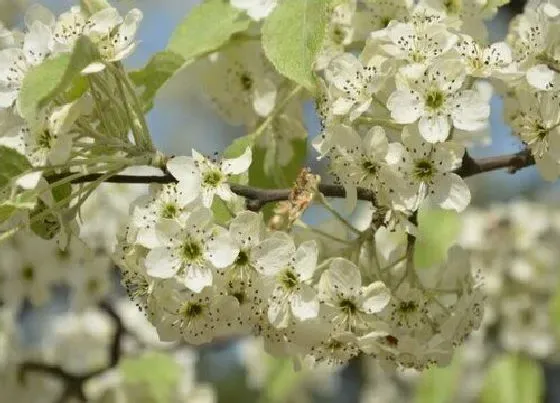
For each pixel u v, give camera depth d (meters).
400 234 1.05
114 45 1.03
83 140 1.04
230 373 2.40
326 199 1.06
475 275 1.07
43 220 1.03
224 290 1.02
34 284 1.27
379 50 1.04
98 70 1.01
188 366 1.36
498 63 1.04
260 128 1.09
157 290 1.03
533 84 1.03
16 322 1.43
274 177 1.11
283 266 1.02
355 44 1.08
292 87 1.11
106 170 1.03
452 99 1.02
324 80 1.07
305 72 1.04
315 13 1.05
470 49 1.04
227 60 1.12
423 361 1.04
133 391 1.33
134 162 1.03
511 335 1.52
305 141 1.12
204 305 1.03
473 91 1.02
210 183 1.03
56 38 1.03
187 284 1.02
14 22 1.39
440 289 1.05
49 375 1.33
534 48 1.05
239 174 1.05
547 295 1.52
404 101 1.02
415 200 1.02
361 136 1.04
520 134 1.05
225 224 1.03
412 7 1.07
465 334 1.06
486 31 1.06
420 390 1.43
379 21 1.08
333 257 1.05
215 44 1.10
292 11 1.05
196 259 1.02
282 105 1.10
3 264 1.27
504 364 1.52
